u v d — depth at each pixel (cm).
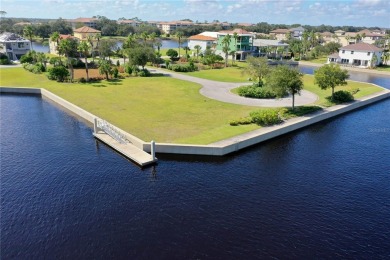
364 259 2042
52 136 4009
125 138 3762
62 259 2008
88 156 3444
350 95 5619
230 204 2580
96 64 9175
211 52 11419
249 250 2091
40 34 18388
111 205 2545
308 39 15812
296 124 4303
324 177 3059
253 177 3027
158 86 6531
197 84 6819
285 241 2178
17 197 2650
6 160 3319
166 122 4269
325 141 3978
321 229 2306
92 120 4434
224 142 3572
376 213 2511
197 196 2686
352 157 3525
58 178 2959
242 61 11125
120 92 5956
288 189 2827
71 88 6231
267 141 3925
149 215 2423
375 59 10169
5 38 10181
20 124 4444
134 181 2922
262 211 2497
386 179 3048
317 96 5866
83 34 13200
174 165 3247
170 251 2072
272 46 12131
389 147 3828
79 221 2353
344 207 2580
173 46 16762
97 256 2031
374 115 5172
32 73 7669
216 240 2175
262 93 5647
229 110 4838
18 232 2239
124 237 2192
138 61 7625
